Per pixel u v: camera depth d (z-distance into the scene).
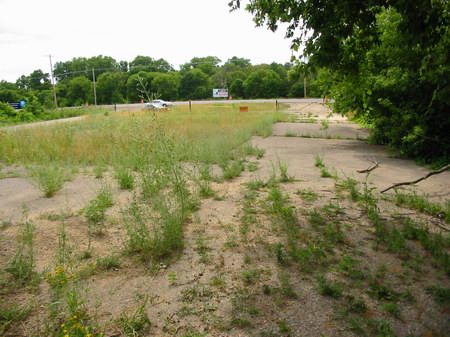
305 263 3.82
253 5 5.80
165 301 3.24
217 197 5.88
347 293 3.35
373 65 10.52
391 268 3.78
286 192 6.22
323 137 13.98
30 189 6.77
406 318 3.04
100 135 12.23
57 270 3.34
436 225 4.85
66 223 4.86
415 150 9.36
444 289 3.35
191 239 4.40
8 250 4.12
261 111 28.14
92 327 2.77
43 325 2.92
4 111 30.14
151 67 97.25
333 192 6.26
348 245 4.26
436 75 7.45
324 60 5.31
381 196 6.05
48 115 33.72
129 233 4.12
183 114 23.55
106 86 82.38
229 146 10.33
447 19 4.48
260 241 4.32
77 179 7.40
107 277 3.61
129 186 6.55
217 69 103.50
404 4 4.33
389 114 10.65
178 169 5.78
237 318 3.00
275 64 89.81
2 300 3.22
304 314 3.07
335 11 4.93
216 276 3.62
